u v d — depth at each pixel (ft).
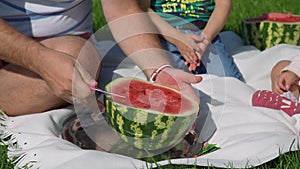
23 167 6.14
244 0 13.07
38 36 7.52
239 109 7.21
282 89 7.91
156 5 8.80
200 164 6.07
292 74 7.89
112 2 7.64
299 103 7.48
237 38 10.31
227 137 6.72
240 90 7.88
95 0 12.82
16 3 7.34
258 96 7.66
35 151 6.31
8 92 7.14
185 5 8.84
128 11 7.68
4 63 7.36
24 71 7.06
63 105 7.34
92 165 6.03
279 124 6.90
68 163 6.06
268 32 9.75
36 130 6.77
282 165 6.10
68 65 6.43
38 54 6.58
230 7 8.87
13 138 6.66
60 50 7.15
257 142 6.41
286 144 6.33
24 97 7.09
